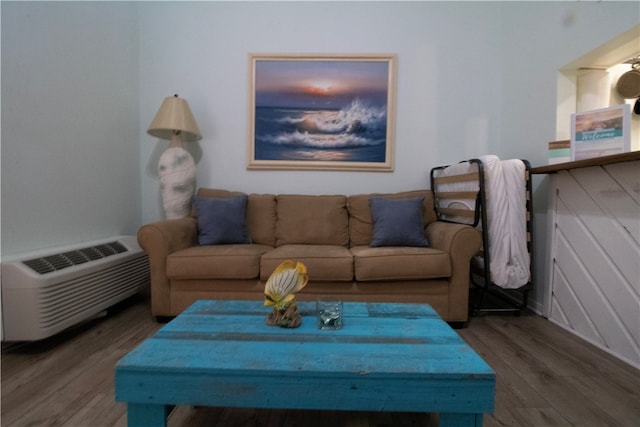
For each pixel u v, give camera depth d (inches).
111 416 40.3
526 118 86.7
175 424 40.2
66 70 71.1
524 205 73.7
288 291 39.6
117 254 76.0
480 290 78.2
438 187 94.4
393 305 47.8
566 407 42.6
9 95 57.9
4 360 53.6
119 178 91.0
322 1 98.2
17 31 59.4
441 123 99.0
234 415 42.0
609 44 64.1
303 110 99.3
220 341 34.7
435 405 28.9
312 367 29.3
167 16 99.3
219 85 100.3
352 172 100.3
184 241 77.3
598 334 61.1
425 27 97.8
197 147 101.3
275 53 98.0
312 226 89.0
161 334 36.4
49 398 43.5
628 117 56.8
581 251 65.2
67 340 61.4
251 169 101.0
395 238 78.1
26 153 61.5
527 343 61.9
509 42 93.7
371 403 29.0
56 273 58.1
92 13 79.2
